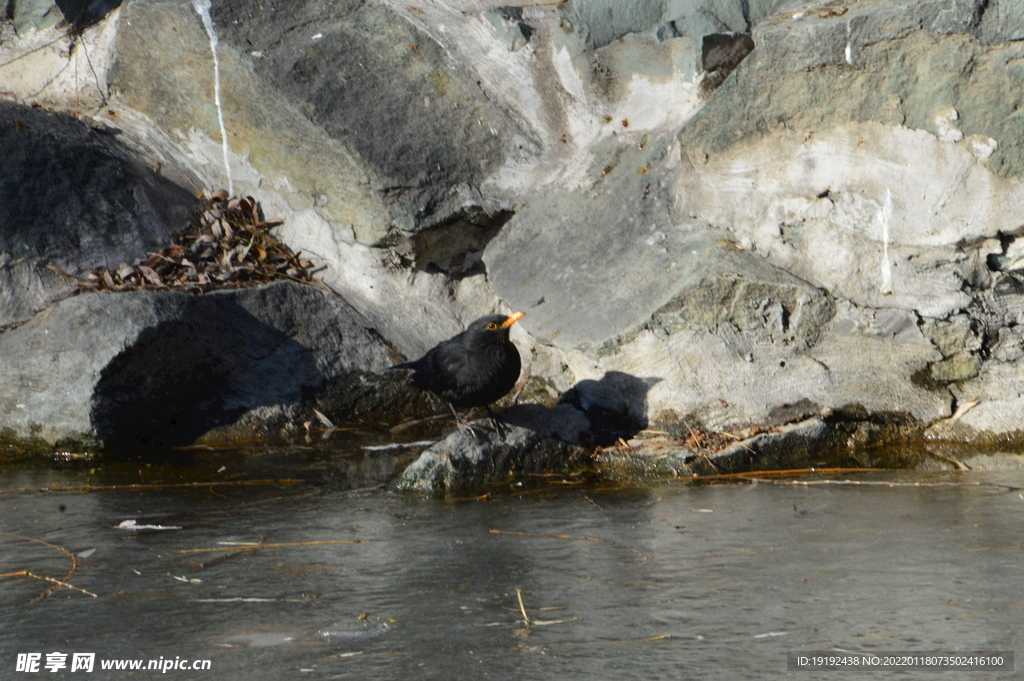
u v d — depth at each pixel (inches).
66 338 482.9
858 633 257.9
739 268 470.6
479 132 568.4
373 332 572.1
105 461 481.1
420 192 557.9
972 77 435.8
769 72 465.7
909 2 439.8
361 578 310.8
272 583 307.4
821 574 302.5
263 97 565.9
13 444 493.4
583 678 237.1
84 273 560.1
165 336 489.4
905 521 357.4
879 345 470.9
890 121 455.8
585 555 330.0
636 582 301.6
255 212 609.6
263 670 245.3
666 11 516.7
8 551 342.6
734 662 243.6
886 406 471.2
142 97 620.7
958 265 463.8
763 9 505.0
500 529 365.4
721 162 492.1
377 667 245.6
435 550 339.3
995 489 399.5
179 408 514.0
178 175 630.5
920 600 278.4
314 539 354.9
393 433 526.6
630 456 455.8
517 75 564.4
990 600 276.4
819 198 477.4
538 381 539.5
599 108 555.5
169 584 307.4
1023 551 316.8
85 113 637.9
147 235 588.7
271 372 538.9
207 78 583.8
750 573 305.9
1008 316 466.3
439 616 277.9
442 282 594.6
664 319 472.4
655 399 480.7
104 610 286.2
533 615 277.3
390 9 575.5
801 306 470.3
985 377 469.1
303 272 591.2
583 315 498.6
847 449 471.2
